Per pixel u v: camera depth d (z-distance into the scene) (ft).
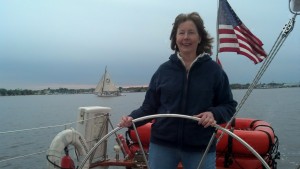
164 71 8.21
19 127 83.35
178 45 8.16
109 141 26.22
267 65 8.05
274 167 15.51
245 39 20.07
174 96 7.89
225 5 20.39
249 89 8.22
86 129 15.81
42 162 34.68
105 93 212.02
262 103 192.95
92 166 15.72
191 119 7.49
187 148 7.86
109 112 17.11
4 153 39.75
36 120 106.63
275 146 16.07
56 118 116.06
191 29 7.94
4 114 152.05
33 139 48.42
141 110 8.45
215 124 7.20
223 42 20.26
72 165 13.66
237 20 20.26
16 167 33.30
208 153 7.89
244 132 14.99
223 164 15.07
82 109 16.12
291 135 61.21
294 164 36.70
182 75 7.90
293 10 7.63
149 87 8.70
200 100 7.73
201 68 7.85
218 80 7.86
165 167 8.11
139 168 15.47
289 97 315.37
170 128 7.89
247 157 14.93
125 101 250.16
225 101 8.09
